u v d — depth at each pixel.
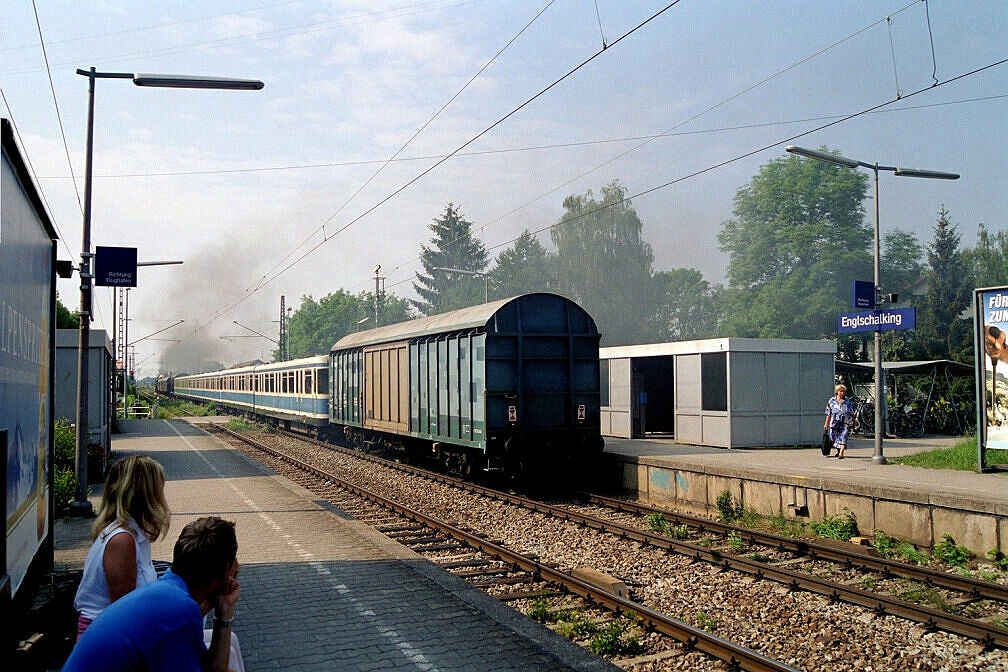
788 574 8.70
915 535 10.73
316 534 10.90
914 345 39.62
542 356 16.08
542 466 16.23
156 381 116.75
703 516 14.21
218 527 3.14
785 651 6.67
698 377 19.62
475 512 13.88
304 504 13.74
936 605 7.91
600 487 17.38
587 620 7.30
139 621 2.70
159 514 3.94
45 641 4.14
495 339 15.64
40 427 6.48
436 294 71.25
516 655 6.08
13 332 5.07
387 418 21.11
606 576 8.52
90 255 13.11
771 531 12.05
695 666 6.25
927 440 22.03
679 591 8.60
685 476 14.91
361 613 7.16
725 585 8.77
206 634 5.38
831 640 6.87
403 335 19.77
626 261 60.19
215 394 58.53
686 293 61.66
